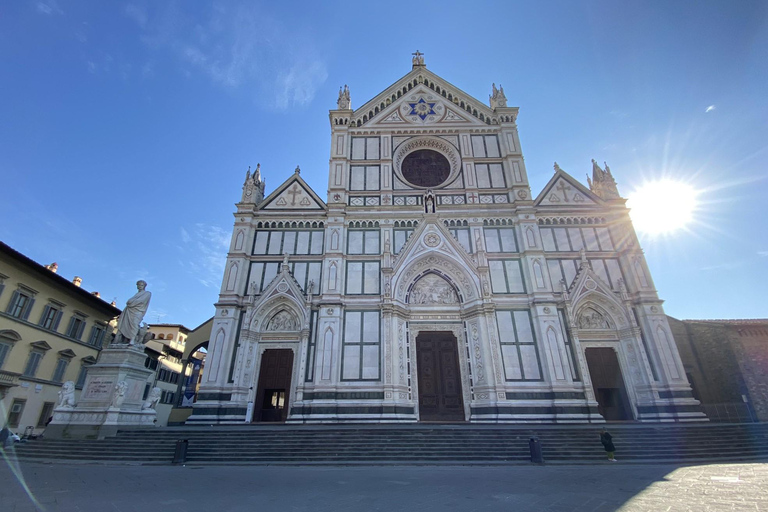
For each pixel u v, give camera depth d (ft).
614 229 118.73
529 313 108.37
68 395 72.28
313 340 105.50
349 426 84.58
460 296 112.78
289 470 54.80
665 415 95.25
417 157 134.10
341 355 103.04
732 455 67.05
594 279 111.24
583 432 74.02
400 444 68.28
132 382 75.87
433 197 122.42
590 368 105.29
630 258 113.09
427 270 116.16
